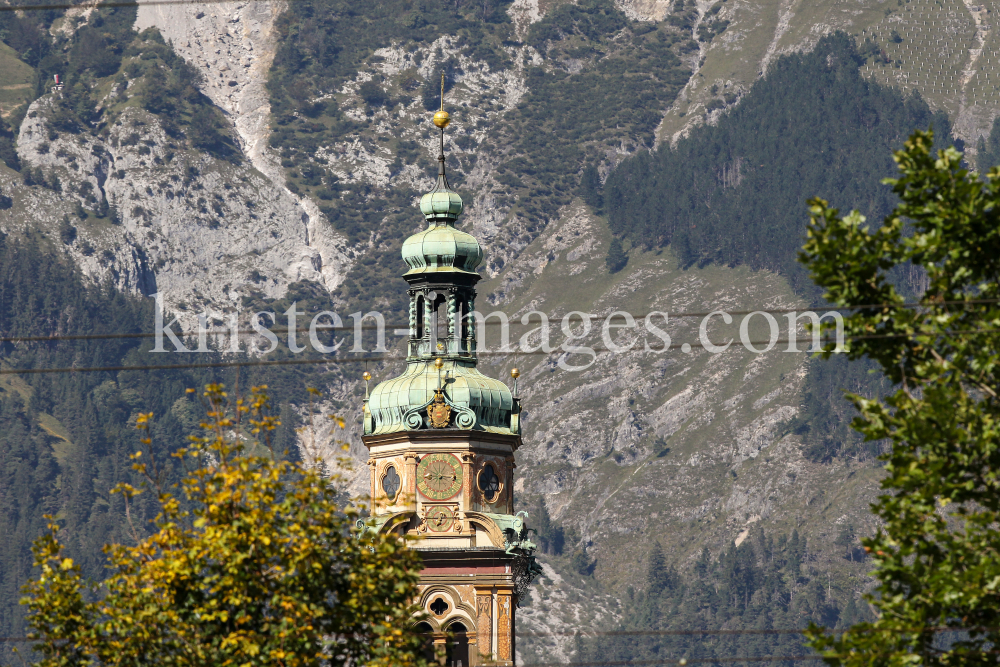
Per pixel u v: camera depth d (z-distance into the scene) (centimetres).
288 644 17525
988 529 15688
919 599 15738
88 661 18150
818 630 16012
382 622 18388
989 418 15875
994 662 15512
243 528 17875
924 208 16788
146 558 18250
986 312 16462
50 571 18312
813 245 16888
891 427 16362
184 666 17725
